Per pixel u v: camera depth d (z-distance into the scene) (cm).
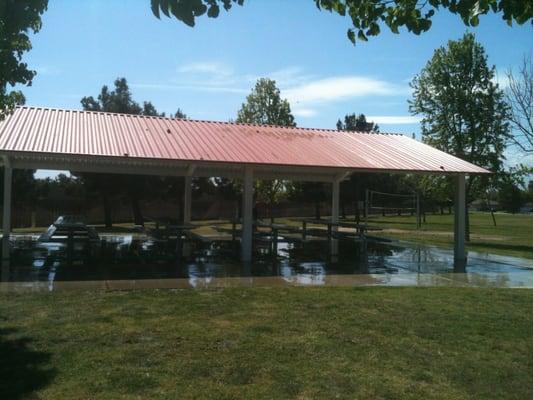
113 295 815
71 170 1595
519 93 2555
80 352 530
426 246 1803
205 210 3334
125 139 1290
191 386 457
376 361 538
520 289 979
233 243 1708
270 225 1789
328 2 425
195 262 1252
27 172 2636
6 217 1280
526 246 2005
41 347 542
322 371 504
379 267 1257
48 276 992
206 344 570
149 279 989
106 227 2547
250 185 1281
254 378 481
